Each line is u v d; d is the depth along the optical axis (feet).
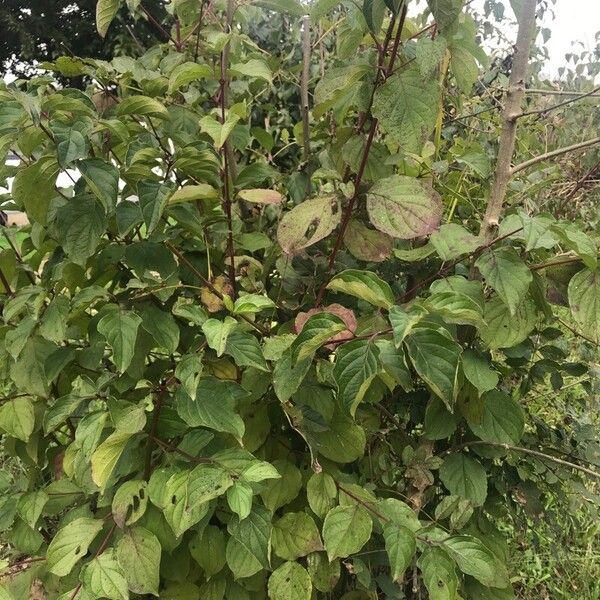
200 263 5.16
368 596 5.01
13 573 4.86
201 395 3.95
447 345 3.43
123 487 4.12
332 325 3.59
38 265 5.46
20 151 4.18
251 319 4.75
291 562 4.25
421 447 4.98
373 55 4.44
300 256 5.05
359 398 3.57
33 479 5.44
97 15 5.19
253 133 6.14
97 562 3.82
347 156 4.66
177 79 4.27
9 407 4.77
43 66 5.06
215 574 4.67
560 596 7.45
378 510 4.23
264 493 4.57
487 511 5.67
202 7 5.26
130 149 4.26
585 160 8.21
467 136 7.49
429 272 5.22
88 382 4.51
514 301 4.05
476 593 5.11
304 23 5.65
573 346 7.43
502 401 4.93
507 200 5.94
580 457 5.76
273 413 4.99
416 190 4.09
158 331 4.51
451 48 4.66
